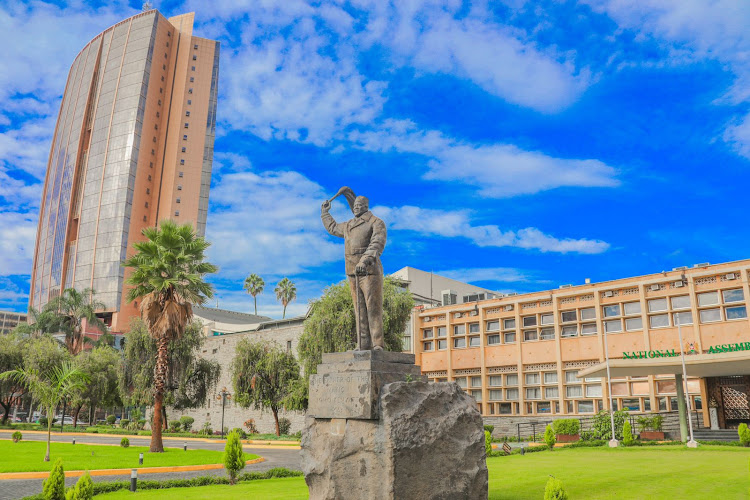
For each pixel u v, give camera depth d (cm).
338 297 4025
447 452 861
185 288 2658
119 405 5469
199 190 11431
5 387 5006
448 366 4500
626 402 3556
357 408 855
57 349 5088
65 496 1066
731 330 3177
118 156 11056
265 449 3428
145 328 4269
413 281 5797
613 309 3712
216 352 5984
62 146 12462
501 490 1286
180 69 12062
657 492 1224
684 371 2595
